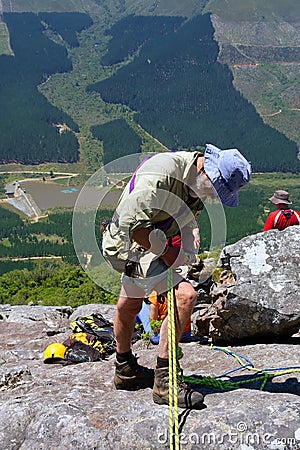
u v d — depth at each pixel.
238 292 5.71
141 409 3.85
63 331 7.95
